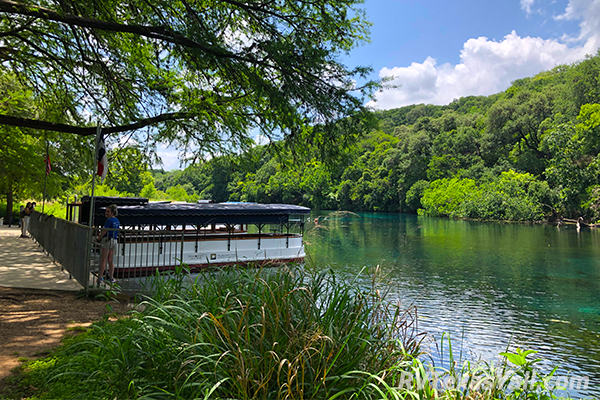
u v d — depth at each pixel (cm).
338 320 364
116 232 758
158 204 1356
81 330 471
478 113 8344
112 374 316
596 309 1168
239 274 487
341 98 761
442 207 5822
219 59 753
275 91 750
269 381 301
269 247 1425
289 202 9188
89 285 726
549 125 5619
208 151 1195
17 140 1795
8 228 2270
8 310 557
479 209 5169
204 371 302
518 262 1983
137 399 271
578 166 4716
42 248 1303
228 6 899
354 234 3362
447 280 1559
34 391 302
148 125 1111
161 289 579
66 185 3359
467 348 837
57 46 1080
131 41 1036
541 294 1355
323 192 8112
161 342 343
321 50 745
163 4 797
